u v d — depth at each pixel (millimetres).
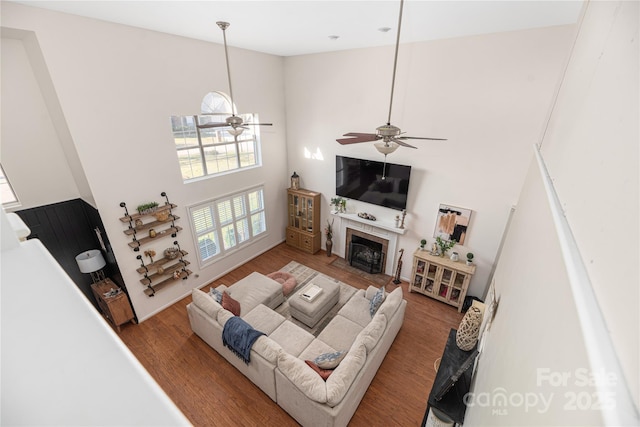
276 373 3031
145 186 4234
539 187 1781
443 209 4699
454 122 4219
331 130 5613
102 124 3613
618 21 887
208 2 2672
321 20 3191
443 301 4941
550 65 3387
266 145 5973
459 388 2295
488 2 2564
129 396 367
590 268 682
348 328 3848
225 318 3609
